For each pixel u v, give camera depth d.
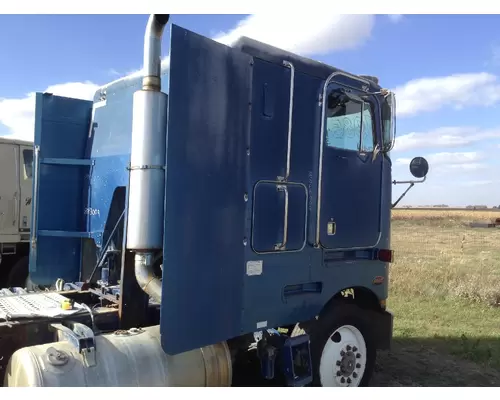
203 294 3.20
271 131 3.69
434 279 10.82
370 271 4.68
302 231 3.96
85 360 2.88
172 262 3.00
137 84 4.29
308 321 4.14
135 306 3.71
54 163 4.64
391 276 11.05
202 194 3.17
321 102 4.12
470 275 11.21
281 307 3.79
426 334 7.33
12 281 8.07
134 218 3.15
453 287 10.09
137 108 3.17
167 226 2.97
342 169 4.33
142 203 3.13
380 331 4.86
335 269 4.29
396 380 5.48
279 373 4.18
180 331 3.05
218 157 3.28
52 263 4.67
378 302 4.81
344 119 4.39
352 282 4.47
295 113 3.90
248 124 3.51
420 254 17.14
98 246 4.49
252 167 3.54
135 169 3.15
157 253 3.32
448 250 18.77
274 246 3.71
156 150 3.14
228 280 3.37
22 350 2.87
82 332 2.98
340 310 4.41
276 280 3.75
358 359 4.61
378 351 6.50
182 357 3.30
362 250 4.63
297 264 3.92
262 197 3.62
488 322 8.04
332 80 4.25
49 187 4.62
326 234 4.15
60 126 4.73
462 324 7.90
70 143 4.79
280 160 3.76
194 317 3.14
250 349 4.31
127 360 3.03
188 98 3.07
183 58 3.03
